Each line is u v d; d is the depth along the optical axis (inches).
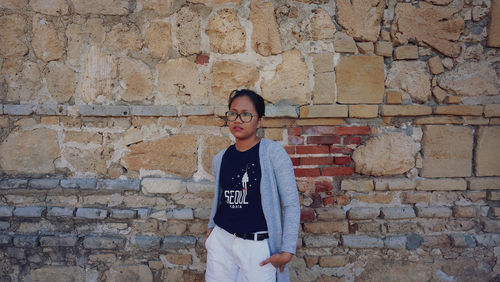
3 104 104.2
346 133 105.2
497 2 102.4
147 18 104.1
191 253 104.7
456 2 103.5
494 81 104.7
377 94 104.9
